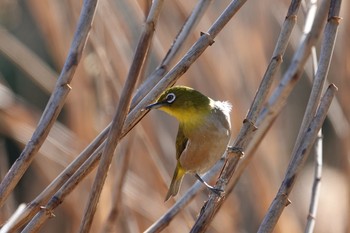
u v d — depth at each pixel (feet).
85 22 24.25
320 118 23.85
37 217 23.54
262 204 35.76
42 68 40.55
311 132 23.72
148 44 21.66
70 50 24.08
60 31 36.42
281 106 28.86
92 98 36.50
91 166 23.84
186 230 35.78
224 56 36.50
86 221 22.45
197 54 23.77
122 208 34.24
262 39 37.24
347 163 36.17
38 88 65.21
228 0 38.17
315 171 28.04
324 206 47.98
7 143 61.72
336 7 24.58
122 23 35.40
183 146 30.60
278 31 39.52
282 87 28.68
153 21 21.59
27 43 58.49
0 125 38.17
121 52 34.88
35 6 36.81
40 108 65.05
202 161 30.09
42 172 39.83
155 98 23.94
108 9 34.60
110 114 35.35
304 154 23.54
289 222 36.29
